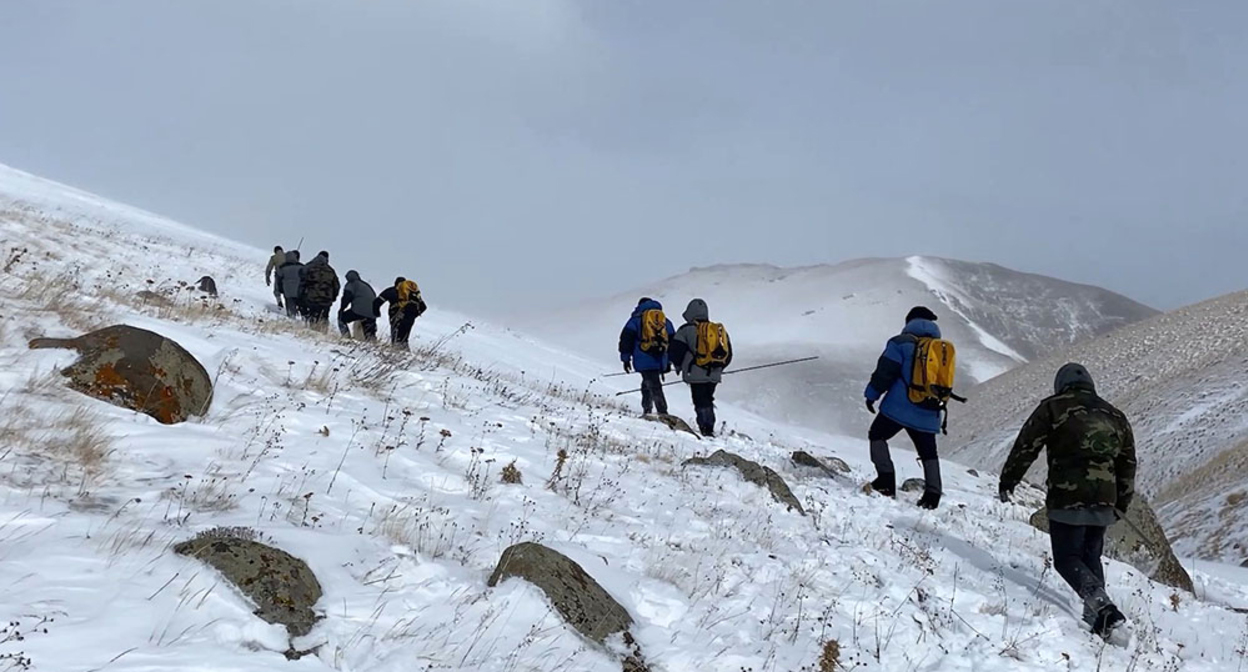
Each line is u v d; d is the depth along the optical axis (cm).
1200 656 680
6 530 425
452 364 1452
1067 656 603
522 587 491
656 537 672
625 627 501
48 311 865
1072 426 690
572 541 617
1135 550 914
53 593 378
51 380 645
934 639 597
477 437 862
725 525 744
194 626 383
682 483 871
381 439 755
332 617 427
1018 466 724
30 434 552
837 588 648
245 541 444
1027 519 1108
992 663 579
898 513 930
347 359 1103
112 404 655
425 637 433
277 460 641
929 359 971
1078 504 675
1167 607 777
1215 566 1298
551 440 940
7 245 1573
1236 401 4684
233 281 2491
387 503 610
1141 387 6244
